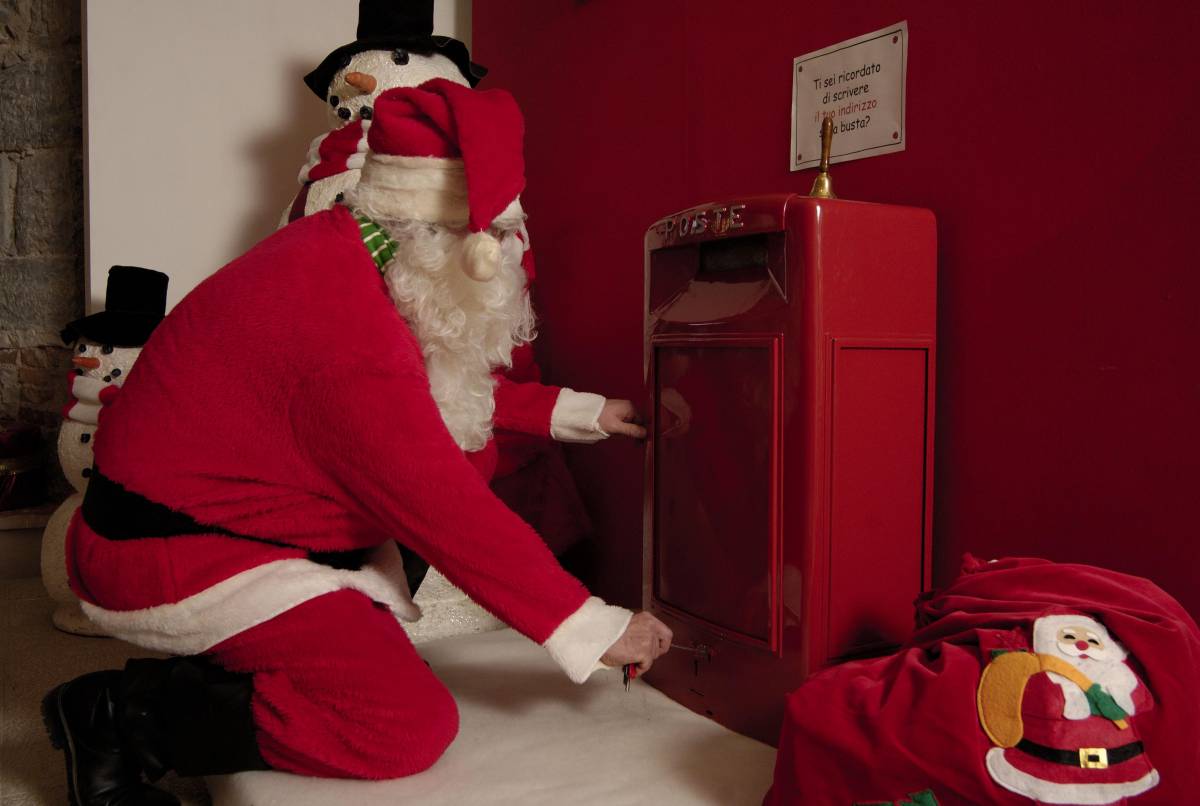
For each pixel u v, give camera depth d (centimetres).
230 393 100
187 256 232
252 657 104
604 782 102
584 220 196
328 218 111
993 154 114
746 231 111
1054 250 108
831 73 134
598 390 192
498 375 147
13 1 264
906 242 113
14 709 153
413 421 98
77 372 208
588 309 196
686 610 126
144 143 226
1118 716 76
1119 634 80
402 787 102
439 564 101
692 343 121
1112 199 102
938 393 122
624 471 184
